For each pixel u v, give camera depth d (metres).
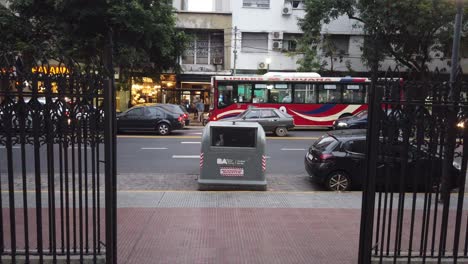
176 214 6.93
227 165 9.25
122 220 6.57
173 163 12.89
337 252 5.41
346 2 24.38
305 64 27.39
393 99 4.44
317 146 10.41
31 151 14.00
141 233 5.98
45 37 20.03
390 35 23.16
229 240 5.76
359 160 9.79
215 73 29.66
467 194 9.04
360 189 10.07
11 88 4.35
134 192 8.62
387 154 4.59
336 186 9.80
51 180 4.57
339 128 19.67
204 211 7.14
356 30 29.77
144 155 14.18
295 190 9.83
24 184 4.56
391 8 21.59
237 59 30.06
